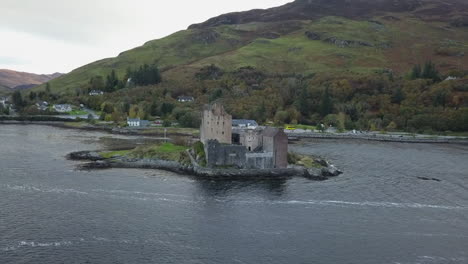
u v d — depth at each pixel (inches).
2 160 6028.5
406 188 5108.3
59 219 3639.3
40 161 6033.5
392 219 3959.2
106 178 5128.0
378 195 4763.8
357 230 3646.7
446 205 4453.7
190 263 2913.4
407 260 3078.2
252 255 3080.7
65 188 4608.8
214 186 4901.6
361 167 6343.5
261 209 4116.6
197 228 3560.5
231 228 3590.1
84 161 6122.1
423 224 3846.0
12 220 3565.5
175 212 3944.4
